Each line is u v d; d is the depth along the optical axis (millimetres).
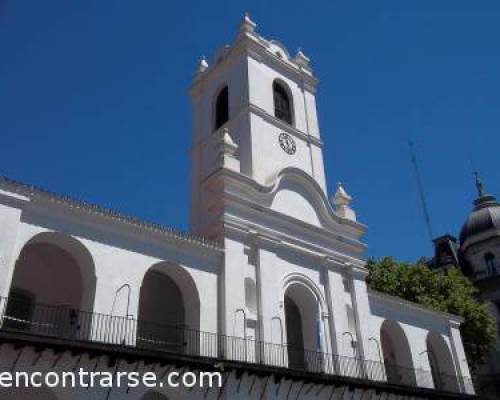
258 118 27219
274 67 30219
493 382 44219
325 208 26766
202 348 19734
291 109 30047
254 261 22906
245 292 22312
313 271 25172
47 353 15516
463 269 53156
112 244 18797
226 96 29953
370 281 38312
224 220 22312
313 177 28438
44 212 17469
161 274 24016
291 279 23984
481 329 36000
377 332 27219
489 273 50906
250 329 21375
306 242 25188
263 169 25953
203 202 27125
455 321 32250
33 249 20562
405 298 37438
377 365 24891
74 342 15328
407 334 28906
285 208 25312
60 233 17594
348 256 26844
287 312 26375
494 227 52156
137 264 19156
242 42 29031
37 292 20594
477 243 52406
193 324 20328
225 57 30219
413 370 27781
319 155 29641
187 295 21125
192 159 29422
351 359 24188
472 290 39062
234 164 24328
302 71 31703
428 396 25672
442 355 31391
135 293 18688
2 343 14547
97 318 17438
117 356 16266
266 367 19500
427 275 38125
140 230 19516
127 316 18141
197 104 31453
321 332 23938
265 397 19766
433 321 31094
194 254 21078
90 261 18156
